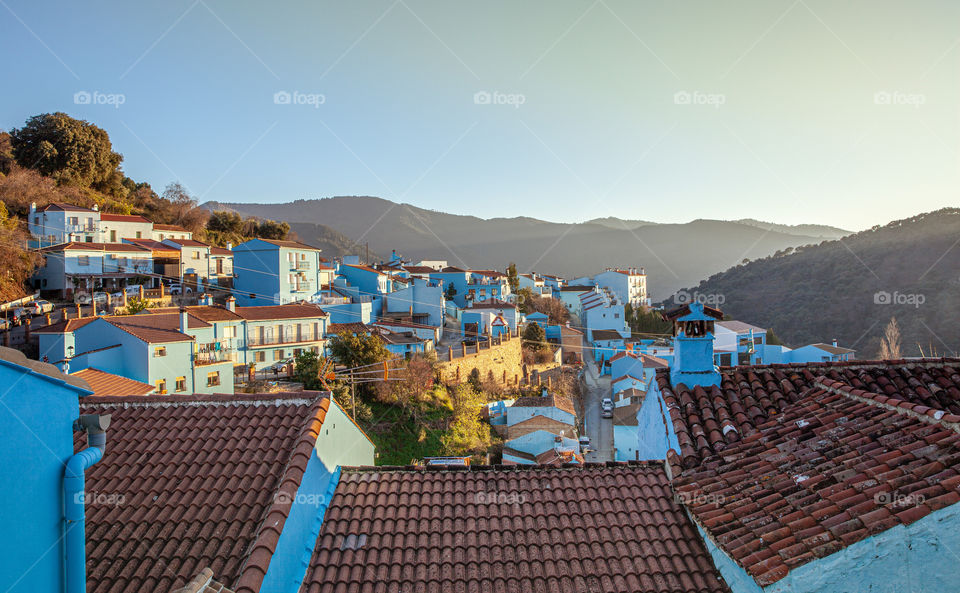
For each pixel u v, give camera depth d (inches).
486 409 2117.4
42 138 3189.0
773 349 2333.9
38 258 2293.3
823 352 2047.2
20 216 2689.5
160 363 1439.5
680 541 391.9
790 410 444.1
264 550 340.8
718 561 362.9
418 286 3073.3
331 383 1678.2
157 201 3902.6
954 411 418.9
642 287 5615.2
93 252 2390.5
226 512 397.4
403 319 2925.7
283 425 479.8
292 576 370.6
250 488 417.4
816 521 315.9
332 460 490.6
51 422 247.1
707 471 403.5
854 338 2448.3
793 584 293.9
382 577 374.3
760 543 318.3
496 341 2659.9
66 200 2928.2
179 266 2719.0
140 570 360.8
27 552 230.1
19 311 1945.1
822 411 428.5
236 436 474.3
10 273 2160.4
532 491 458.6
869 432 378.6
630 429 1909.4
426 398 1903.3
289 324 2031.3
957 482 298.8
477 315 2925.7
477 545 401.1
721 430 441.4
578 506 436.5
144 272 2551.7
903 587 291.0
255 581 321.7
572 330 3496.6
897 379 463.5
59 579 247.9
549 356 3115.2
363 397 1766.7
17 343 1664.6
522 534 410.0
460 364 2306.8
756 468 387.2
